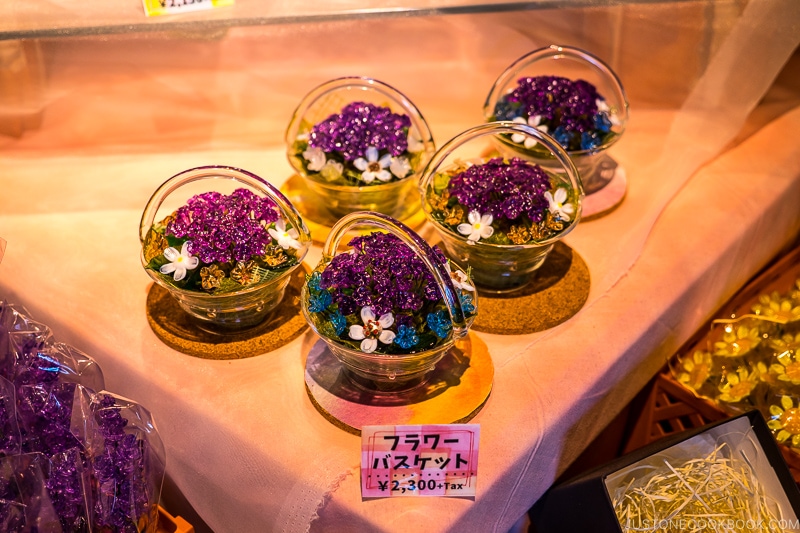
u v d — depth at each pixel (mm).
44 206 444
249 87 484
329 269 317
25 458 277
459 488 306
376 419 321
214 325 362
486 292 396
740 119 476
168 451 363
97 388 341
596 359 368
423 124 447
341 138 408
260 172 470
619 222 448
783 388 416
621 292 406
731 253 455
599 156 456
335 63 492
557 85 454
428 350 301
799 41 440
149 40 440
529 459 331
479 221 359
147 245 344
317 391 334
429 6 416
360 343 303
